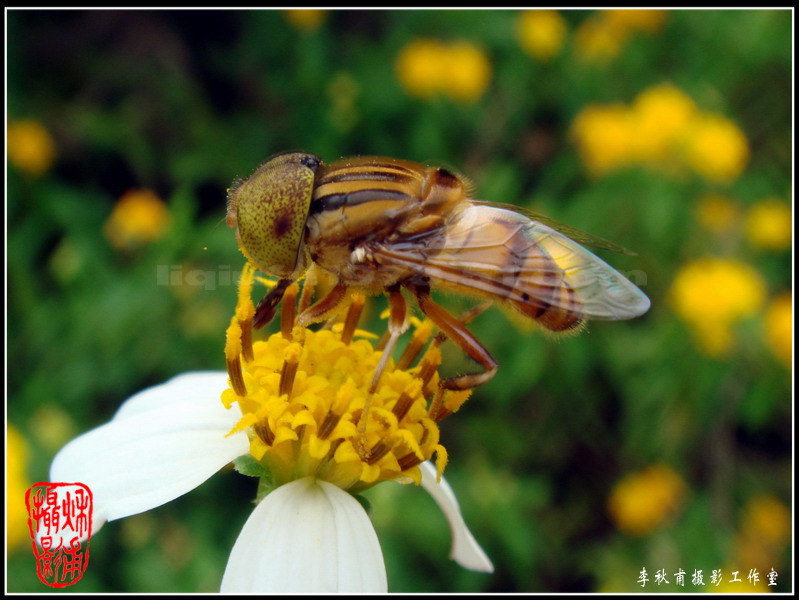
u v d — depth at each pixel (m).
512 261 0.05
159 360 0.08
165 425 0.05
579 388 0.08
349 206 0.05
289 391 0.05
